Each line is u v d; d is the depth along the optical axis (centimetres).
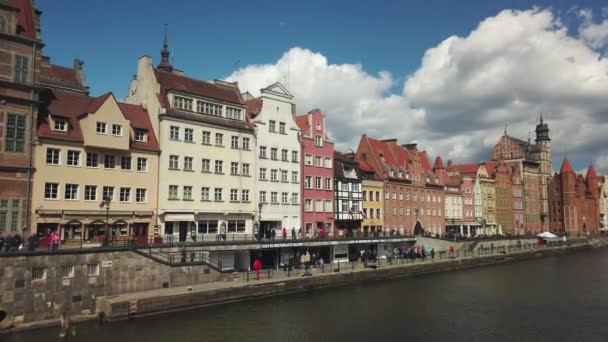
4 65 3644
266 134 5775
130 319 3180
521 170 12031
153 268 3631
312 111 6475
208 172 5072
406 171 8231
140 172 4531
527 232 11912
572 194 13200
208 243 4353
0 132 3612
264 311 3569
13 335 2803
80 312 3216
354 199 6981
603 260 8044
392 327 3294
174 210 4722
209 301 3606
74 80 5253
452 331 3219
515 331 3234
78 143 4097
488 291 4700
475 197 10206
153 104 4853
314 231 6269
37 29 3947
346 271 4875
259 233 5534
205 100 5150
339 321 3397
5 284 2903
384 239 6500
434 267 6000
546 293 4622
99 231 4203
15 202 3678
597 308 3944
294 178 6084
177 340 2817
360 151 7962
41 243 3628
